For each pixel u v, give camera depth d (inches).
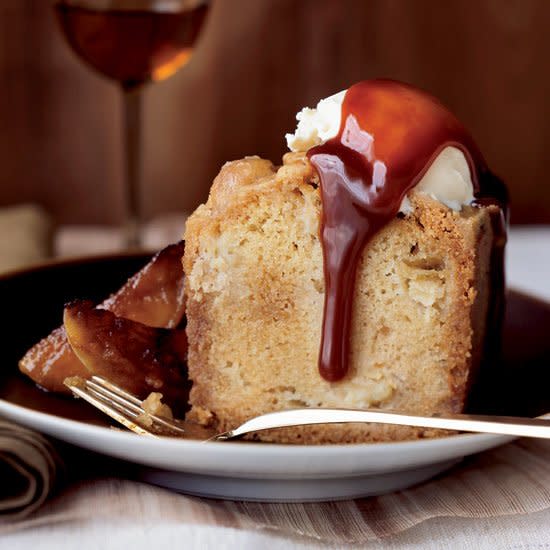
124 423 26.0
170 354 27.2
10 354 28.6
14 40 42.6
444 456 25.0
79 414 26.8
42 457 25.2
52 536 24.9
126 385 27.0
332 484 25.6
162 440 24.6
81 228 45.0
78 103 43.6
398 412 25.5
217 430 26.8
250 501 25.7
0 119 43.6
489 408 27.3
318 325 26.4
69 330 26.8
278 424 25.7
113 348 26.9
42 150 44.1
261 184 26.2
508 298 30.1
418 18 43.4
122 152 44.2
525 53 43.8
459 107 44.6
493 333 27.8
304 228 26.2
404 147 25.8
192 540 24.7
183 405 27.1
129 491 25.6
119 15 33.7
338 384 26.5
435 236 25.9
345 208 25.8
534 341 29.4
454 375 26.3
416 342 26.3
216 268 26.5
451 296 26.1
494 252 27.1
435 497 25.9
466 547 25.2
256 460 24.6
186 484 25.9
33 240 36.3
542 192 45.5
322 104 26.3
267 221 26.3
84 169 44.4
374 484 25.8
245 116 44.1
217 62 43.4
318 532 25.0
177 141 44.3
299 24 43.3
